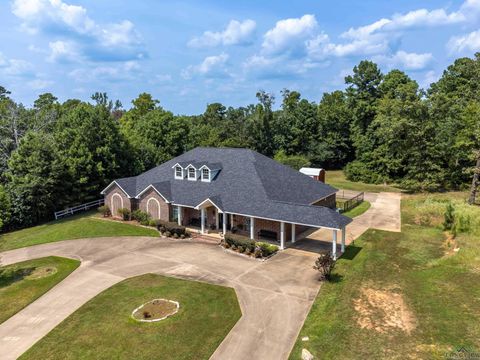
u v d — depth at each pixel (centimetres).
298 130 7988
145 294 2259
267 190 3397
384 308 2000
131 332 1839
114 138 5347
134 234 3597
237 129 8075
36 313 2095
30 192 4441
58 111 7450
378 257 2783
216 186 3712
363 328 1809
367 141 6825
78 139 4988
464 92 6869
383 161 6334
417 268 2539
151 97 10856
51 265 2889
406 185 5619
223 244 3138
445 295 2092
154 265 2769
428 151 5306
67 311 2098
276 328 1850
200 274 2562
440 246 2977
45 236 3709
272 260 2795
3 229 4334
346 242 3173
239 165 3869
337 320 1894
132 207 4097
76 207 4859
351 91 7731
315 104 8462
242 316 1972
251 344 1719
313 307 2050
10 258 3131
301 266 2661
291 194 3541
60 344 1766
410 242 3108
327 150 8112
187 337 1783
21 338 1841
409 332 1753
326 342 1706
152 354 1661
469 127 5141
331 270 2520
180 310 2045
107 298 2228
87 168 4900
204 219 3575
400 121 5231
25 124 6066
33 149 4594
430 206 4178
